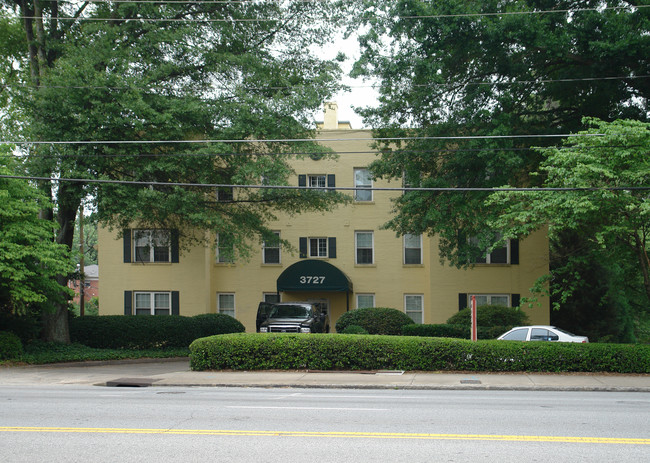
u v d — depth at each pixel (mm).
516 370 17391
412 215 21859
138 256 29828
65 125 19047
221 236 22531
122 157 19281
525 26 18375
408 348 17938
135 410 10609
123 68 19312
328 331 27641
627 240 17953
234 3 21406
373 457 7047
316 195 22500
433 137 19391
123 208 19453
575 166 16578
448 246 22844
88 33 20297
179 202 20578
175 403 11641
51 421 9406
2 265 17422
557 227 16891
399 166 21812
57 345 22344
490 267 28234
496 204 19188
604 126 16359
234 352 18359
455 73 20844
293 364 18219
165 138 19609
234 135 20297
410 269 29922
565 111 22375
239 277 30594
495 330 24641
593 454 7254
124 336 24516
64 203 20531
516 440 8016
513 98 20312
